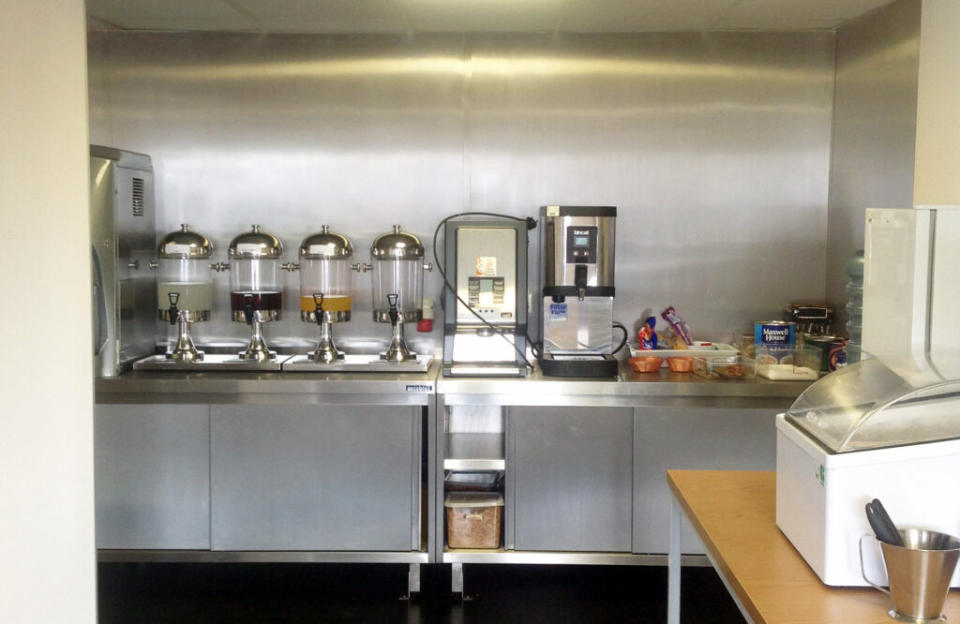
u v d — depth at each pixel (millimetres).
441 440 3500
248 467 3521
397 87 4070
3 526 1728
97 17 3801
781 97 4086
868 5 3594
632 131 4090
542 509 3572
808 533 1812
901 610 1584
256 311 3863
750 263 4152
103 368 3578
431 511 3531
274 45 4047
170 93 4070
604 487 3561
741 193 4125
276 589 3625
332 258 3883
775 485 2363
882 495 1689
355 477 3527
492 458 3586
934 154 3199
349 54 4055
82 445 2023
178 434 3518
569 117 4082
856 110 3848
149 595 3557
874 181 3680
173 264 4113
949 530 1693
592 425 3539
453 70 4062
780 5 3590
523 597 3553
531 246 4152
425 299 4082
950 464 1681
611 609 3436
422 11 3656
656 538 3572
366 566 3885
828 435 1788
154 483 3537
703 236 4141
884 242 2891
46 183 1869
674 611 2410
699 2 3545
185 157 4098
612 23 3873
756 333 3875
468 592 3596
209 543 3559
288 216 4121
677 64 4066
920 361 1979
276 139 4094
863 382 1938
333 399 3490
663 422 3527
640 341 3963
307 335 4172
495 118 4082
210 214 4121
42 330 1858
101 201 3527
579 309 3742
